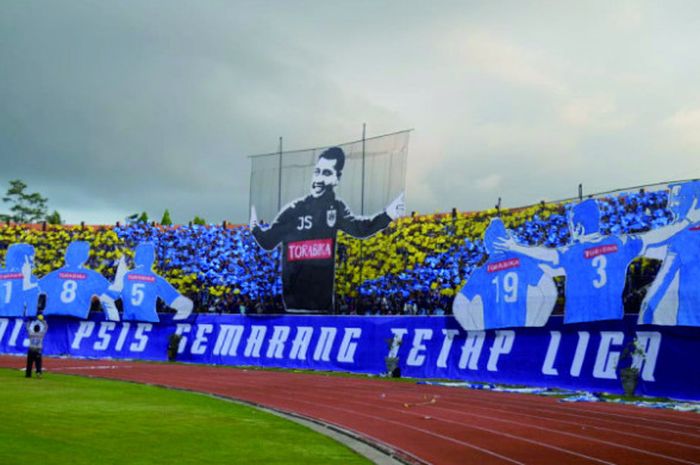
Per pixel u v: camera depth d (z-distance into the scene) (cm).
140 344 3438
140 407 1433
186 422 1232
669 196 1964
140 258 3497
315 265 2914
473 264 2995
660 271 1925
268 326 3127
